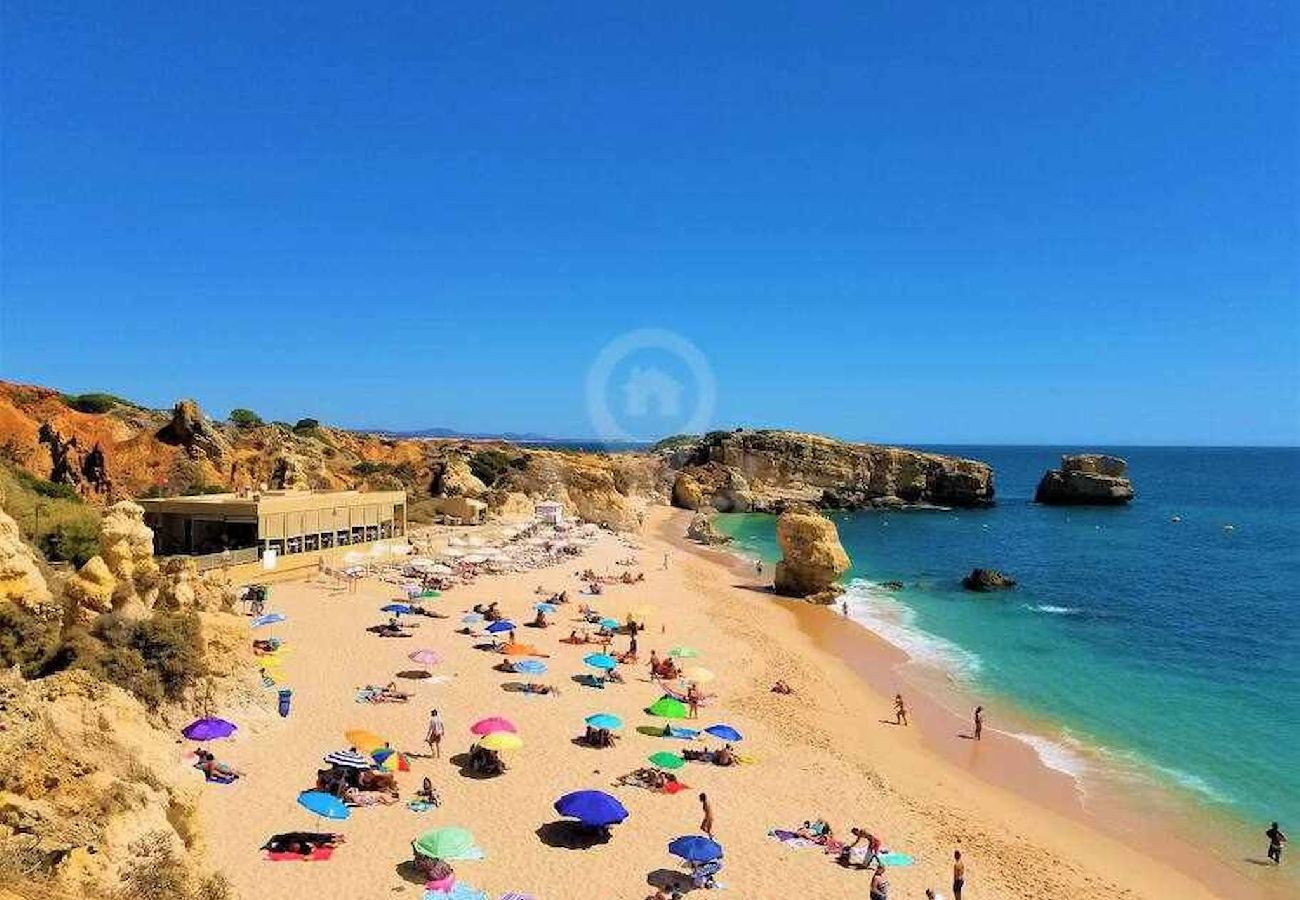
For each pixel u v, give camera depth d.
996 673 43.62
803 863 21.44
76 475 58.59
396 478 90.62
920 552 94.88
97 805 11.20
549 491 106.94
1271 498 177.00
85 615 23.88
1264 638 52.53
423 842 18.83
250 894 17.70
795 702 36.09
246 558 47.44
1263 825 26.36
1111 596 67.44
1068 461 161.25
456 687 32.44
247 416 101.44
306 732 26.66
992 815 26.23
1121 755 32.06
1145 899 21.62
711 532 102.00
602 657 34.97
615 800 21.30
